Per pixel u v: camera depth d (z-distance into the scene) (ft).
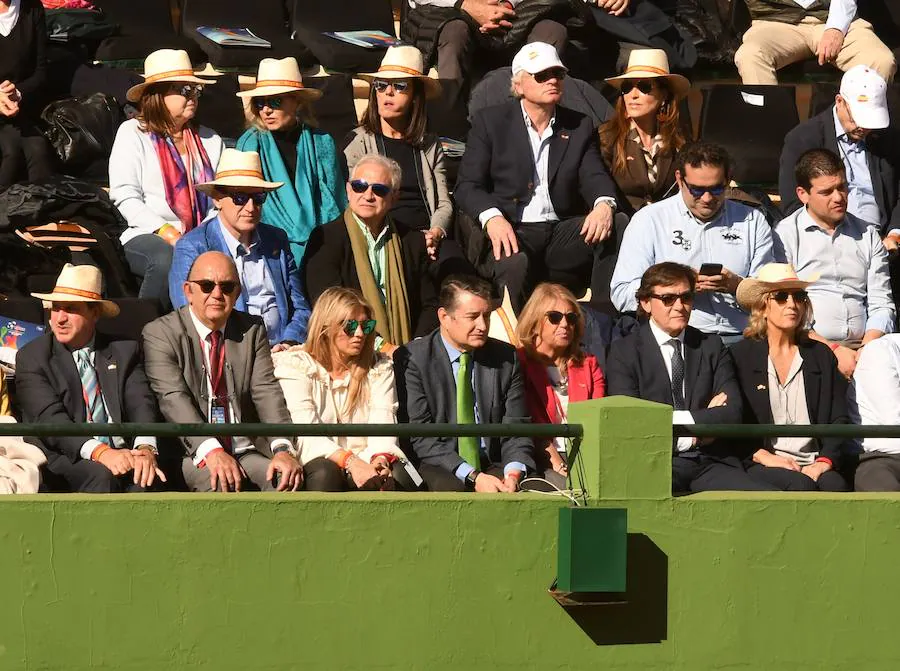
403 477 71.00
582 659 61.98
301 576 60.64
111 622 59.88
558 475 72.49
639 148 98.12
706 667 62.54
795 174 93.56
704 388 75.41
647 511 61.98
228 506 60.34
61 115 98.68
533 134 96.94
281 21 116.98
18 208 89.15
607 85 109.29
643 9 113.80
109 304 72.64
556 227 96.12
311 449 70.23
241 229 82.58
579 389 76.18
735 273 88.89
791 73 118.01
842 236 92.73
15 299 84.74
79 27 108.27
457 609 61.31
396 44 114.01
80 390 71.00
